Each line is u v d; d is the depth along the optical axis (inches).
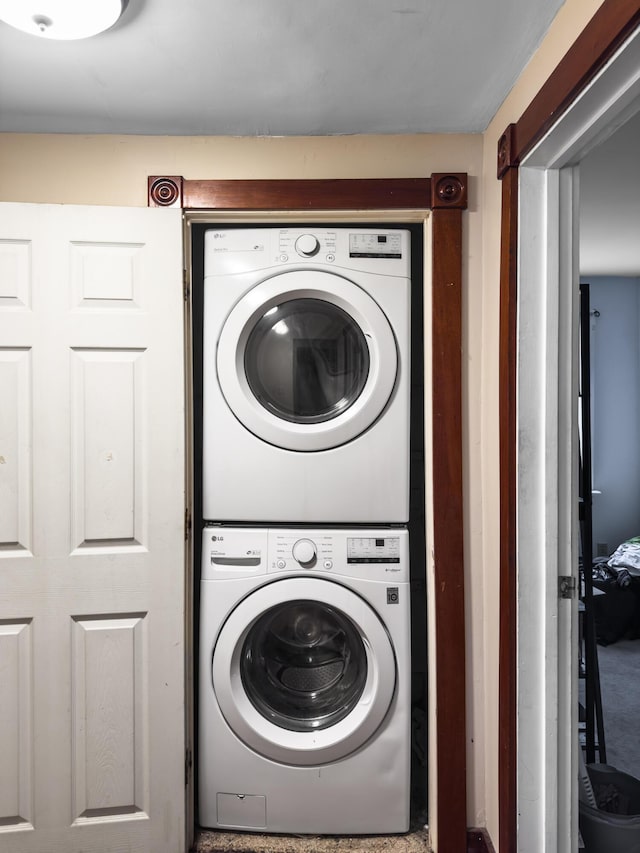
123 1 47.8
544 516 59.9
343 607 68.8
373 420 70.2
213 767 69.9
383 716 68.7
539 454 60.1
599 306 178.9
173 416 68.7
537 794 60.1
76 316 67.5
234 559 70.2
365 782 69.0
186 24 52.1
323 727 70.0
